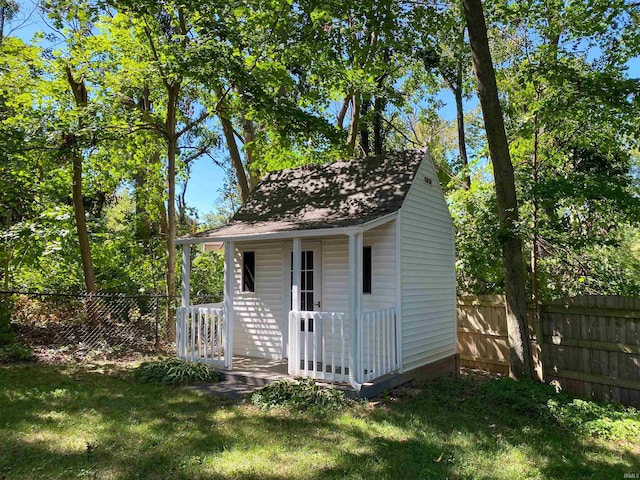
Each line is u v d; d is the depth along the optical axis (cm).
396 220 704
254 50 1010
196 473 376
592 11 835
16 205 1055
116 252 1338
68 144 988
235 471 380
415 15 1029
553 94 845
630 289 870
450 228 902
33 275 1119
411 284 738
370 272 735
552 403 579
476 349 938
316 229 646
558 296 961
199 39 906
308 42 1055
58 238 955
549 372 747
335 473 380
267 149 1387
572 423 536
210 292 1498
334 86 1230
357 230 612
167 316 1038
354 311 614
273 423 502
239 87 991
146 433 464
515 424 534
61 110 1034
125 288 1263
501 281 1037
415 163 783
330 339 757
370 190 773
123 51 1073
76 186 1035
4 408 528
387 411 561
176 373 685
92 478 363
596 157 962
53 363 798
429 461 413
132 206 1892
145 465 388
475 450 443
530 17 908
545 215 932
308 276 788
